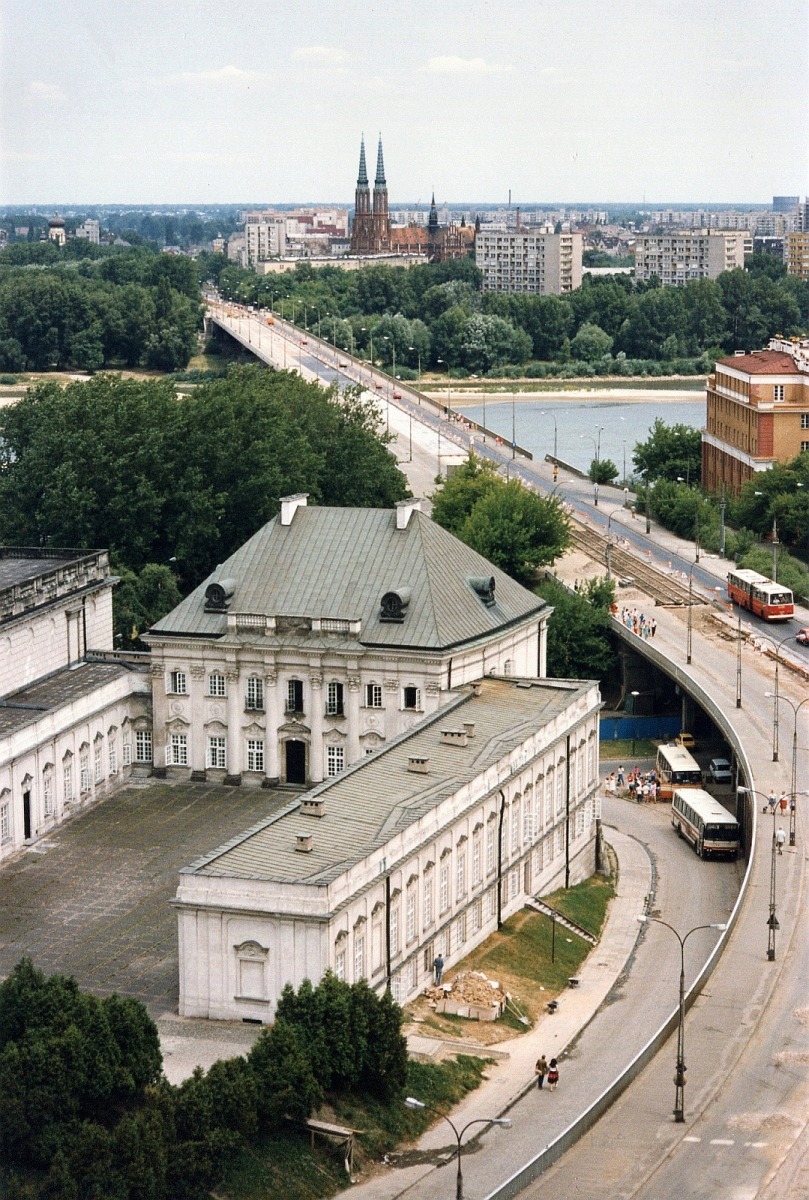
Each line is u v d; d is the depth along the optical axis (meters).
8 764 162.12
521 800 162.12
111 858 163.75
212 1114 110.06
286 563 188.38
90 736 179.75
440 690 177.50
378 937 133.75
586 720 179.12
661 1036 133.25
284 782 185.88
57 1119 108.25
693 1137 119.56
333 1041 118.62
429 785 148.88
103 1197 104.31
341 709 182.12
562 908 167.00
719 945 148.25
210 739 187.00
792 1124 121.06
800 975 145.25
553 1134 121.06
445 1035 134.88
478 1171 115.75
